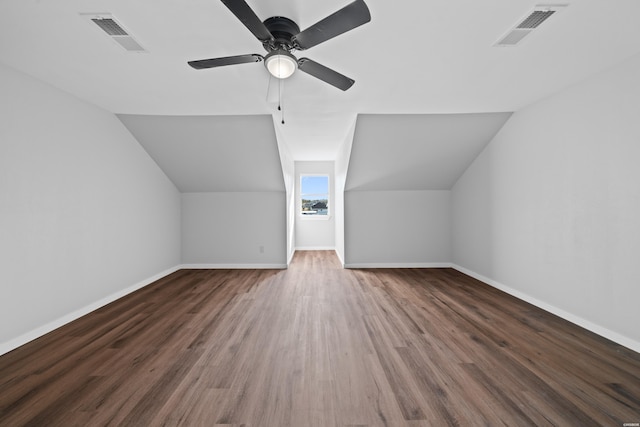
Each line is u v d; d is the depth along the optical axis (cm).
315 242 752
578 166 278
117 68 250
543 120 321
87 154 320
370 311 316
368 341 246
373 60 243
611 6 177
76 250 303
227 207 536
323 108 358
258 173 490
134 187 401
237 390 181
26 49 218
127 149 388
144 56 232
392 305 335
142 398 173
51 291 273
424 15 186
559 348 233
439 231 541
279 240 538
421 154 450
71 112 300
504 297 363
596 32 203
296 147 571
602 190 256
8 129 239
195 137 413
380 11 181
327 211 754
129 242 388
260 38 184
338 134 478
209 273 497
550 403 168
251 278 462
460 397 173
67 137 295
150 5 174
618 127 243
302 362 213
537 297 330
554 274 306
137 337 255
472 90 303
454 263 530
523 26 197
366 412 161
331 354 225
